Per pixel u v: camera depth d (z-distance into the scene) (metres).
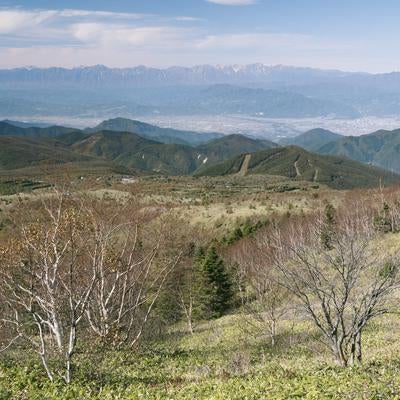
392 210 59.41
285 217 83.06
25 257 19.73
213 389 15.79
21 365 20.47
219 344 35.31
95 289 28.06
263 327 37.16
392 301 20.70
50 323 19.77
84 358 22.17
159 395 15.88
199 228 94.12
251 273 45.91
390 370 15.34
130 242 32.72
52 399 16.00
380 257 19.67
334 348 17.44
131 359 24.88
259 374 17.50
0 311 23.05
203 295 58.41
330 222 36.44
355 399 12.05
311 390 13.45
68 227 20.22
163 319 58.09
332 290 17.11
